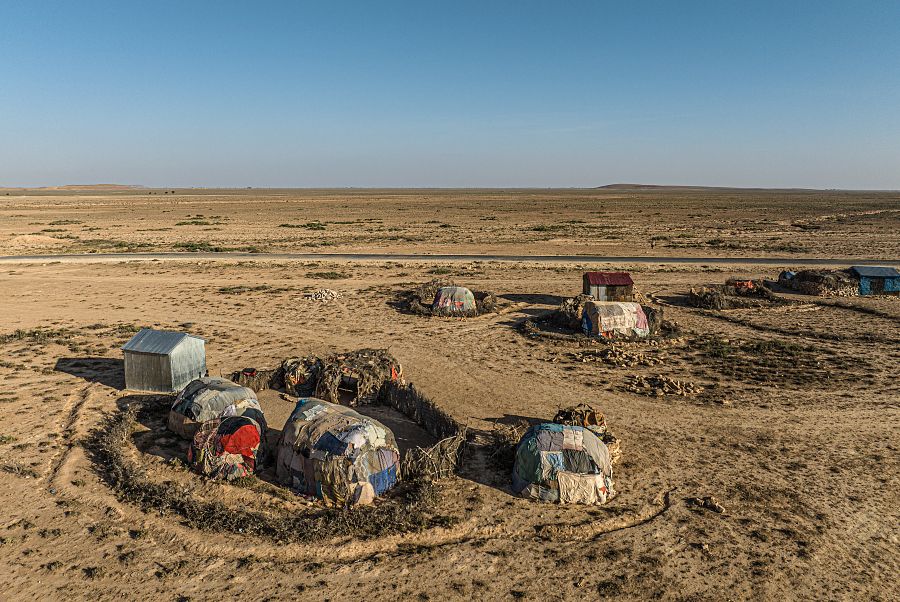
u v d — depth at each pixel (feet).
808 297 165.99
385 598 46.55
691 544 54.13
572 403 88.74
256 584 47.85
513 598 46.78
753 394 92.73
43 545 52.16
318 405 68.49
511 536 55.11
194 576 48.60
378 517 55.98
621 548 53.47
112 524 55.47
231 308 148.46
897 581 49.78
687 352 115.85
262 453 66.95
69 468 65.46
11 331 125.59
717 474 67.21
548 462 61.46
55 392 89.40
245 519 55.31
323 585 47.88
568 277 196.34
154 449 70.59
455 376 100.78
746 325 137.28
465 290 146.61
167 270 202.59
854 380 99.09
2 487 61.62
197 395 74.49
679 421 82.02
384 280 188.55
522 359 110.73
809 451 73.36
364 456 60.13
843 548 54.08
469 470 67.21
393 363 95.86
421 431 77.77
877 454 72.74
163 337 91.76
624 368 105.91
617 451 68.95
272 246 274.36
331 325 133.69
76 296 160.86
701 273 203.51
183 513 57.06
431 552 52.29
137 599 45.83
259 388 91.20
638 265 219.20
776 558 52.34
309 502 60.03
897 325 136.05
